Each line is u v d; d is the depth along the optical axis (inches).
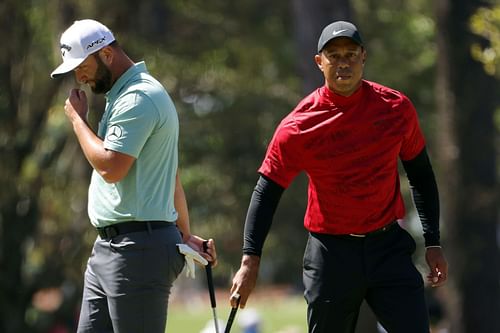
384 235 861.8
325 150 844.6
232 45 3314.5
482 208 2404.0
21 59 2496.3
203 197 3348.9
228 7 3284.9
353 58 828.0
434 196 898.1
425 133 3255.4
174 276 862.5
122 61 859.4
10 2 2456.9
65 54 852.6
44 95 2534.5
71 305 2498.8
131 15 2721.5
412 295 855.7
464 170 2409.0
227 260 3361.2
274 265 3799.2
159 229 849.5
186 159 3324.3
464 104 2389.3
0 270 2413.9
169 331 3223.4
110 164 823.7
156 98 841.5
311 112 848.3
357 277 860.6
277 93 3331.7
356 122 840.3
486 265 2432.3
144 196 842.2
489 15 1686.8
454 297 2454.5
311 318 880.9
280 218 3206.2
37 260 2491.4
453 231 2440.9
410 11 3324.3
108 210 848.9
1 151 2421.3
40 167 2498.8
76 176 2561.5
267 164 868.0
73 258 2488.9
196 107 3336.6
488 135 2410.2
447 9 2377.0
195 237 917.2
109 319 868.0
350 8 2188.7
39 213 2502.5
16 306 2429.9
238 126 3299.7
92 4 2642.7
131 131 829.2
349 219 856.3
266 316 3754.9
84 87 2343.8
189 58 3223.4
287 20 3309.5
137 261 842.8
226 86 3341.5
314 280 871.1
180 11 3284.9
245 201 3344.0
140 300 845.8
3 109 2436.0
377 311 869.2
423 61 3284.9
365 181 847.1
